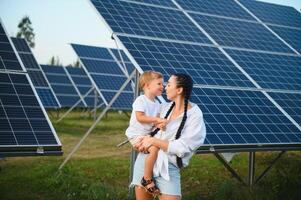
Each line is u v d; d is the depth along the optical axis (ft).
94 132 73.10
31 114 26.91
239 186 34.63
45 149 24.75
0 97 27.50
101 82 81.20
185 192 34.99
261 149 29.32
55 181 33.81
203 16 45.16
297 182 35.58
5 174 37.63
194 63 35.32
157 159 16.33
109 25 34.94
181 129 16.10
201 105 30.53
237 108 31.99
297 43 48.52
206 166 46.06
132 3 40.55
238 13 49.73
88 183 34.09
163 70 31.86
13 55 32.40
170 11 42.91
